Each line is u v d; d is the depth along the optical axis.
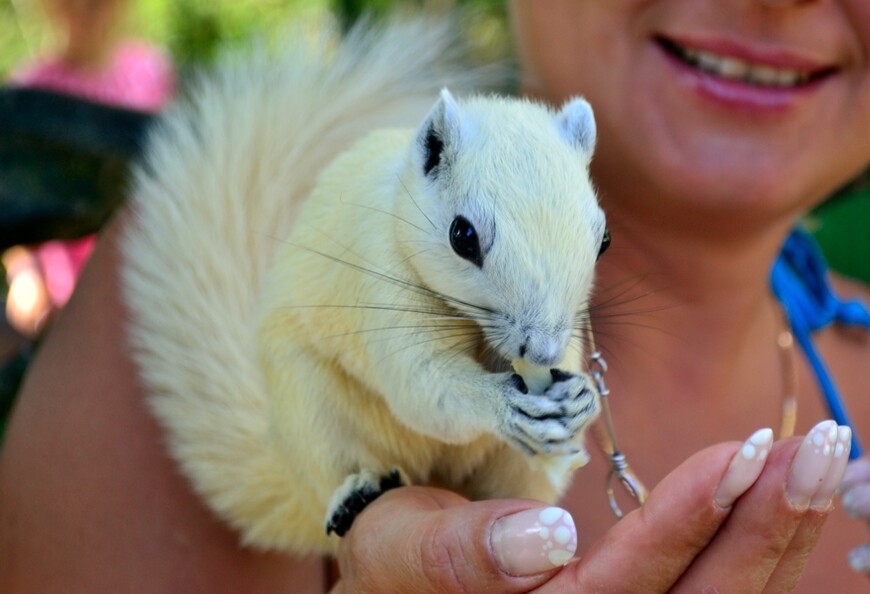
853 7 0.56
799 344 0.66
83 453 0.56
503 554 0.44
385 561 0.46
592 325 0.57
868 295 0.82
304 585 0.57
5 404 0.72
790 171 0.57
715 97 0.57
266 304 0.52
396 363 0.49
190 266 0.58
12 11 1.63
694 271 0.60
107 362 0.58
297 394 0.51
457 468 0.52
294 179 0.59
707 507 0.43
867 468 0.53
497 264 0.47
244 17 1.71
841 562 0.60
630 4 0.57
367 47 0.62
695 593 0.44
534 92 0.61
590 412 0.46
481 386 0.47
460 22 0.64
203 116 0.61
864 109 0.57
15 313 0.90
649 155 0.58
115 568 0.55
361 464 0.51
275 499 0.55
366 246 0.50
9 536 0.56
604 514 0.58
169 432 0.57
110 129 0.65
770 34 0.56
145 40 1.51
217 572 0.56
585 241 0.47
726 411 0.63
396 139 0.53
